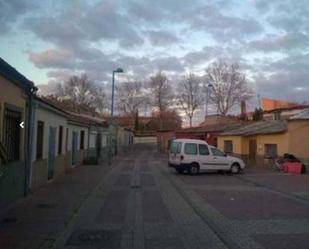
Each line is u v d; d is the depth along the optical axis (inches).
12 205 575.2
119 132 2878.9
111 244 383.2
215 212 550.3
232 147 1739.7
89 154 1674.5
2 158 516.1
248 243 383.6
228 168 1198.3
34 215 510.3
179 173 1208.8
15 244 374.9
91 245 379.2
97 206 599.8
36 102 705.6
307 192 767.7
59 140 1003.3
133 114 4109.3
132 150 3395.7
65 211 539.5
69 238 405.1
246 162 1593.3
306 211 559.2
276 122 1510.8
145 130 4052.7
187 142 1189.7
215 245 377.4
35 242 383.2
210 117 2753.4
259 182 952.9
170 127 3762.3
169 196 711.1
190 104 3590.1
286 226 459.8
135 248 368.2
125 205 610.5
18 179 613.9
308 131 1237.7
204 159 1179.9
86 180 946.1
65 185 832.3
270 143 1381.6
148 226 461.7
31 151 684.7
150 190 798.5
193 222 483.8
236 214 535.5
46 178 840.9
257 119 2272.4
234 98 3019.2
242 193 757.3
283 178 1048.8
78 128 1395.2
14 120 604.1
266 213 543.2
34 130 708.7
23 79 585.6
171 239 401.1
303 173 1202.6
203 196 713.6
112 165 1528.1
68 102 3107.8
